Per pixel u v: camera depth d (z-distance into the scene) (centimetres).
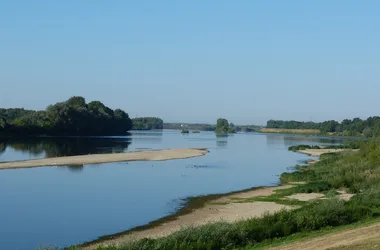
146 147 10075
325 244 1638
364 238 1666
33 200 3469
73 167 5712
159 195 3769
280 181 4788
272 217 2139
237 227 1958
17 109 17425
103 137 14438
